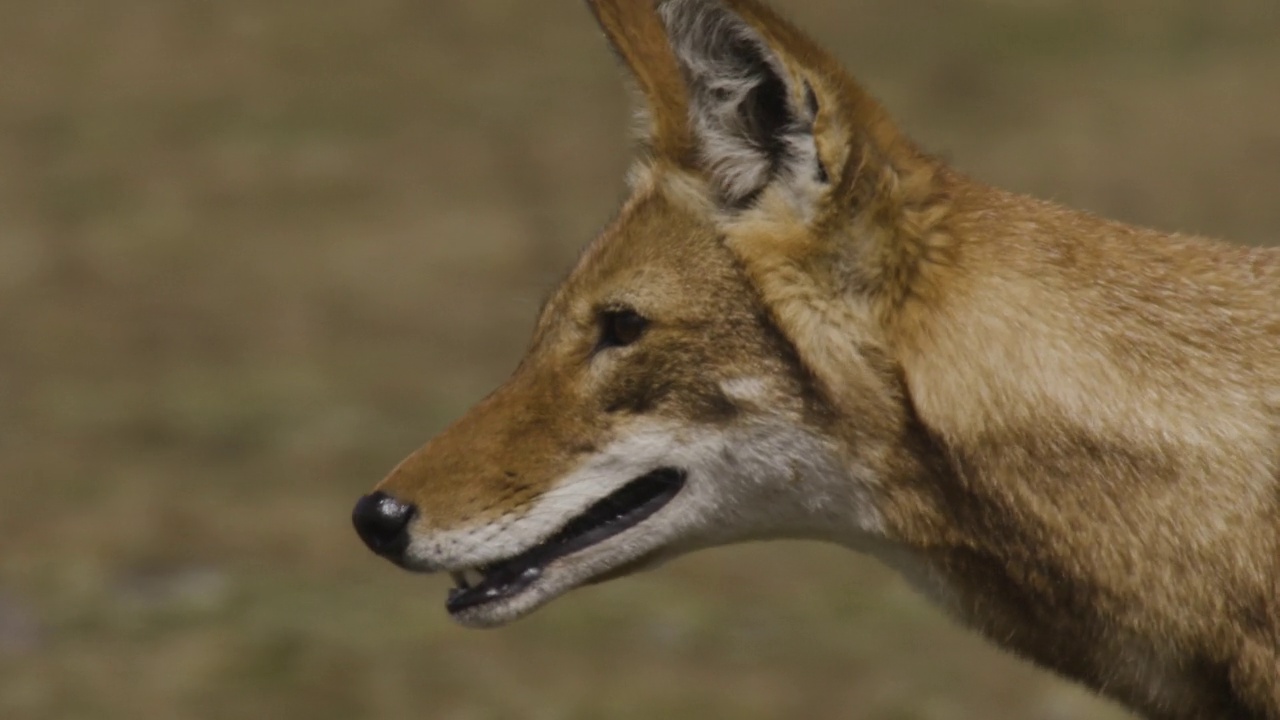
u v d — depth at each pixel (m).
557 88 34.16
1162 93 33.16
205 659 15.06
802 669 14.95
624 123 32.59
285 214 28.89
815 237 7.89
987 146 30.80
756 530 8.34
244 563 17.20
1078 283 7.82
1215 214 27.92
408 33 36.28
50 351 23.44
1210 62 34.44
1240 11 36.53
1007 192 8.22
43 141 31.64
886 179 7.79
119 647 15.38
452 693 14.46
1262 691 7.63
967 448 7.78
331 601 16.33
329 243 27.70
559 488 8.35
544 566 8.47
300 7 37.22
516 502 8.38
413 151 31.50
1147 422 7.62
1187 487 7.59
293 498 18.78
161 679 14.77
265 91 33.78
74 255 27.12
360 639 15.45
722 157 8.06
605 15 8.57
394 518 8.46
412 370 22.80
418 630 15.69
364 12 37.03
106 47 35.53
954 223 7.90
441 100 33.59
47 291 25.72
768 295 7.98
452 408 21.47
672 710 14.11
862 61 34.31
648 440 8.23
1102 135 31.27
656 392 8.20
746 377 8.08
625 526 8.38
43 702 14.38
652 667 14.96
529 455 8.38
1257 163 29.92
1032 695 14.40
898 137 7.95
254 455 19.95
